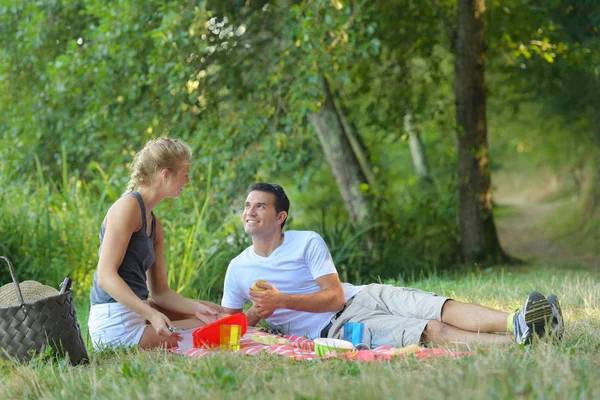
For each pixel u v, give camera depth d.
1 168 14.59
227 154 14.29
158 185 6.60
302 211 27.25
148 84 14.59
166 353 5.98
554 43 18.03
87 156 16.27
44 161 16.06
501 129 34.62
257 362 5.44
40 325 5.86
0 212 12.24
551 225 29.89
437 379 4.44
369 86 18.59
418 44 18.25
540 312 5.61
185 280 11.66
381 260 15.06
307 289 6.79
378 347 6.17
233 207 14.70
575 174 33.16
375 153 26.48
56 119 15.84
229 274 7.04
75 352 6.03
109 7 14.61
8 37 16.17
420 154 25.84
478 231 16.47
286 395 4.25
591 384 4.20
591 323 7.10
